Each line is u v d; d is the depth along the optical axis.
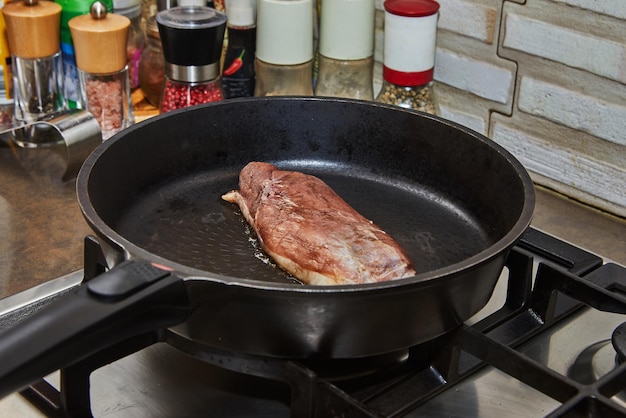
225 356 0.71
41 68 1.24
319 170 1.06
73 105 1.31
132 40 1.36
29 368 0.57
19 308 0.84
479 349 0.70
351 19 1.19
